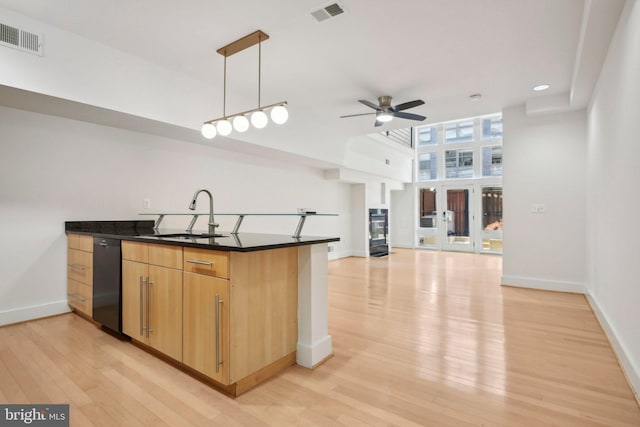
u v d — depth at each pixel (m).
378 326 3.08
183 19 2.60
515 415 1.72
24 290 3.13
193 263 2.03
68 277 3.38
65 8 2.46
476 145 8.73
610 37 2.60
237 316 1.88
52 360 2.32
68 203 3.37
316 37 2.86
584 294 4.29
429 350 2.54
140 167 3.90
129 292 2.54
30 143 3.13
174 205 4.23
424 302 3.92
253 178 5.34
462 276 5.52
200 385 2.00
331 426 1.63
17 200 3.08
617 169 2.55
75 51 2.80
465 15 2.54
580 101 4.03
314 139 5.48
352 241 8.04
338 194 7.54
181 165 4.32
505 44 2.97
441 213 9.23
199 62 3.32
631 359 2.10
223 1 2.38
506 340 2.74
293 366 2.28
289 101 4.44
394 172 8.68
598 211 3.41
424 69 3.48
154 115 3.34
